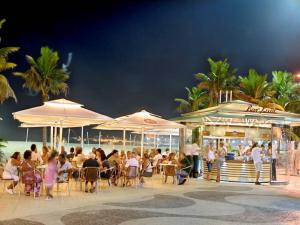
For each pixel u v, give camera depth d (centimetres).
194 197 1469
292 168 2688
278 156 2747
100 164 1623
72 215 1053
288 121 2153
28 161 1361
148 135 3444
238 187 1850
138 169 1719
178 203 1314
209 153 2161
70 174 1580
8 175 1371
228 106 2125
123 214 1091
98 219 1012
